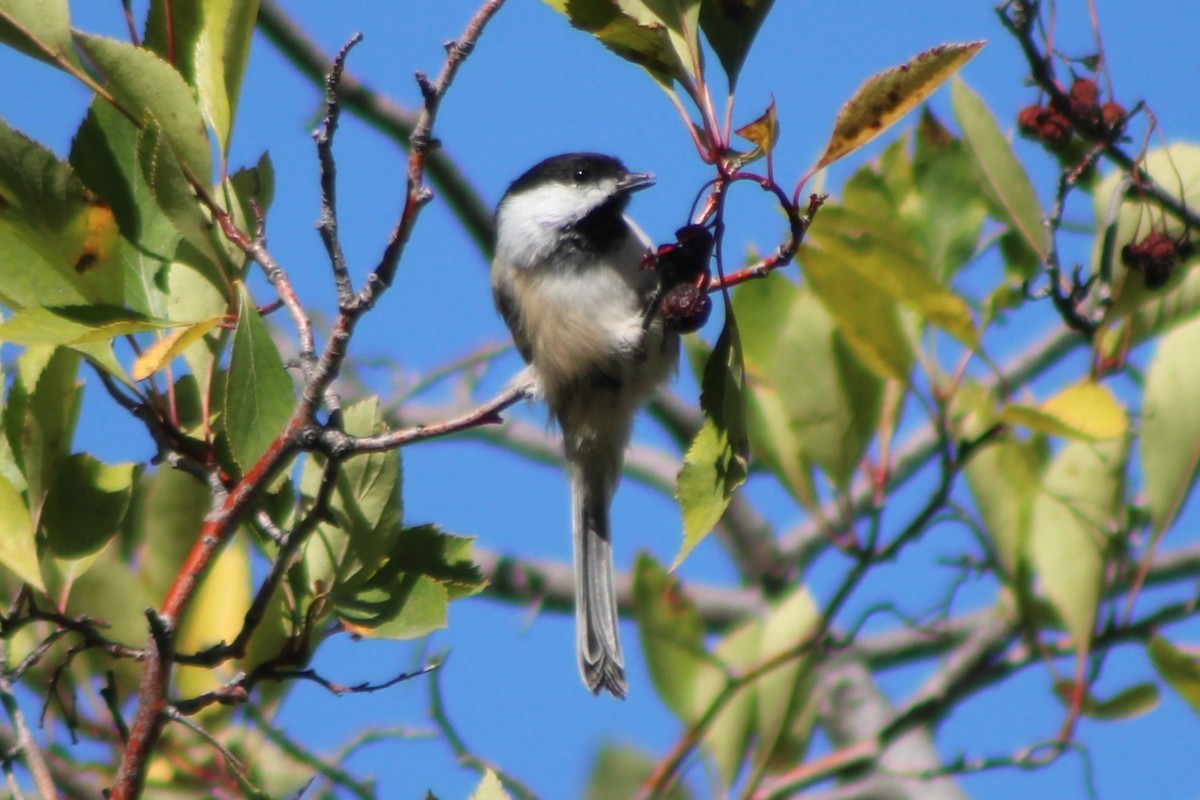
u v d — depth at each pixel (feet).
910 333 27.04
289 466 19.10
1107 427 23.39
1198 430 26.32
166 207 19.65
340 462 18.15
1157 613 26.66
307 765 25.39
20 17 19.58
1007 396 25.27
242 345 18.17
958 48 17.33
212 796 24.45
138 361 17.92
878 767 27.66
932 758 34.60
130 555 26.07
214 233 20.77
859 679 36.68
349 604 20.22
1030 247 27.22
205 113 20.75
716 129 18.19
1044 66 27.17
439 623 19.95
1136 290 25.53
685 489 17.87
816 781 27.50
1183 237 26.22
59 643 24.31
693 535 17.72
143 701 17.52
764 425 27.55
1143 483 26.96
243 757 24.85
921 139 28.91
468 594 20.92
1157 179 28.96
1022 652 27.61
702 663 28.02
